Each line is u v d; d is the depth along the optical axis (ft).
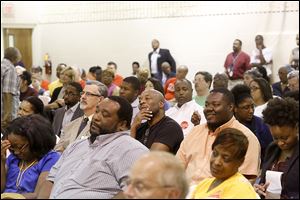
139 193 6.61
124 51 36.37
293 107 8.52
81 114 16.07
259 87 15.87
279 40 28.94
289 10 28.55
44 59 40.73
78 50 38.93
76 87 16.44
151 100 12.57
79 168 10.25
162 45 34.30
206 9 31.94
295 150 8.51
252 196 8.45
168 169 6.63
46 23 40.57
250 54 30.17
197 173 11.05
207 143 11.44
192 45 32.78
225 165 8.61
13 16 40.40
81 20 38.55
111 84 23.04
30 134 10.44
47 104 20.44
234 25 30.81
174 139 12.26
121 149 10.18
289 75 18.61
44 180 10.40
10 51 21.13
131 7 35.68
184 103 15.81
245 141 8.72
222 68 31.50
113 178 10.07
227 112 11.33
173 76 31.09
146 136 12.64
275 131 8.61
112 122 10.50
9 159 10.90
